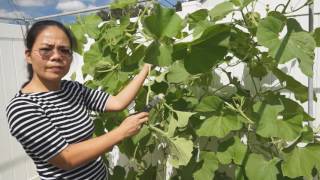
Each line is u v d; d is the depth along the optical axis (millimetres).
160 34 2098
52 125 1591
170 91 2352
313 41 1835
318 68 2549
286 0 2551
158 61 2096
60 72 1669
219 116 2182
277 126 2062
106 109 2021
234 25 2230
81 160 1553
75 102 1800
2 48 3742
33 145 1542
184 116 2105
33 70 1692
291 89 2285
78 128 1714
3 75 3756
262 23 1871
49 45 1614
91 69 2709
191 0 2879
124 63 2512
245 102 2305
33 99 1603
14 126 1547
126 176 2791
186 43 1980
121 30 2502
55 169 1645
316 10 2525
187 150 2029
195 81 2479
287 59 1812
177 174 2504
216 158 2262
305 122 2457
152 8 2373
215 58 2016
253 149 2453
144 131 2377
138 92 2246
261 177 2094
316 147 2021
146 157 2980
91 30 2785
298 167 1981
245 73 2709
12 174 3848
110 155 3250
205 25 2100
